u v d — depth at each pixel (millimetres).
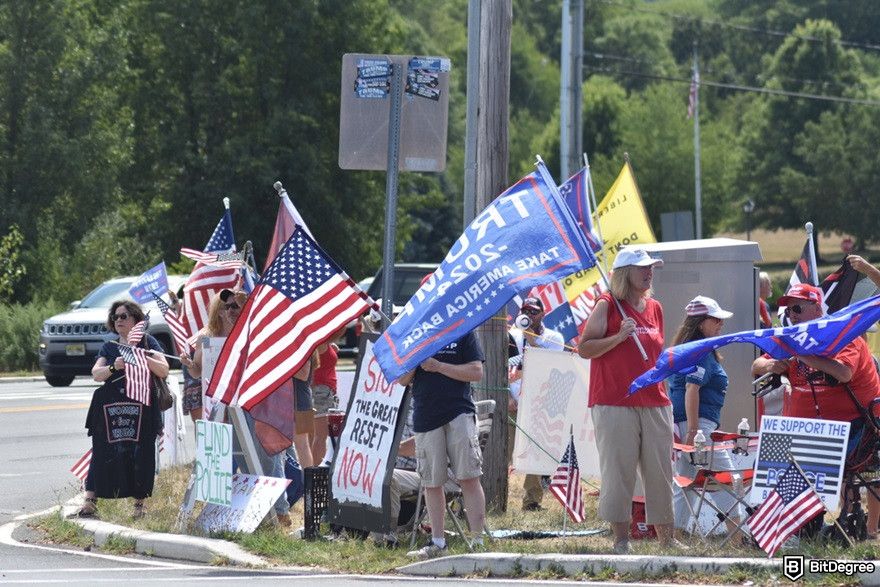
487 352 32062
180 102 136125
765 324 39625
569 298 39594
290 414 28984
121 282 77938
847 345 24125
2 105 110688
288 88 133625
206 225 133375
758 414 34781
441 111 32312
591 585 21891
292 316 27656
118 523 29938
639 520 27984
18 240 97688
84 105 114688
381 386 26953
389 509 26141
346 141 32250
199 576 24141
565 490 27891
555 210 25688
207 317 36469
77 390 70625
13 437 50094
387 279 32250
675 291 35625
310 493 27859
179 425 40062
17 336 87812
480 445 28875
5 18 109938
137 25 134625
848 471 24781
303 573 24422
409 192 148875
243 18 129750
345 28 133250
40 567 25578
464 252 25500
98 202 115188
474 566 23609
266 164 128750
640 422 24391
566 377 31078
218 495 28484
